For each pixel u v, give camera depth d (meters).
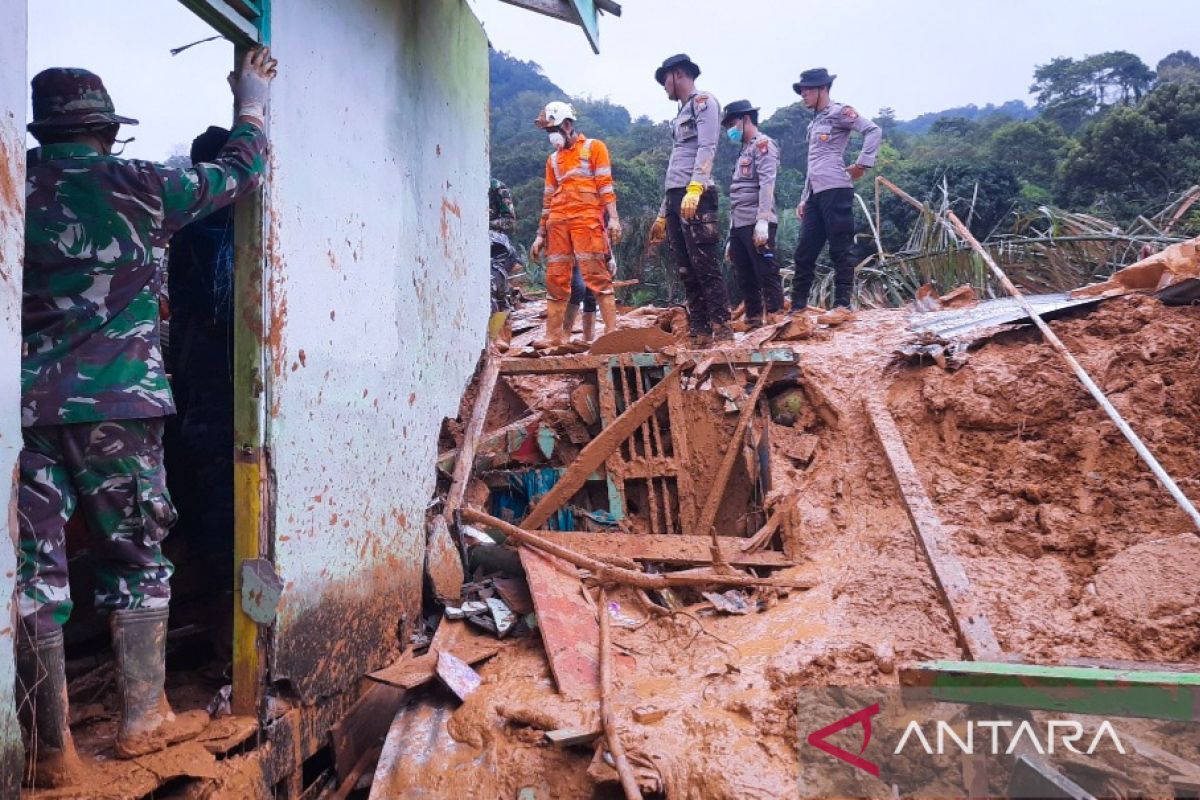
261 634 3.47
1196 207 13.87
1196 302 5.87
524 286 16.17
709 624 4.62
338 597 3.97
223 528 4.37
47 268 2.94
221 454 4.38
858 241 23.94
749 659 4.11
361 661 4.15
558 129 7.09
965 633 3.89
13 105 2.48
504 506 6.08
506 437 6.13
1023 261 10.62
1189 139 24.72
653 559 5.32
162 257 3.19
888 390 5.95
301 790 3.71
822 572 4.92
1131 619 3.95
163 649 3.18
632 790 3.17
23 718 2.79
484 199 6.22
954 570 4.36
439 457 5.65
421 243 5.04
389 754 3.71
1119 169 25.11
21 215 2.52
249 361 3.46
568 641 4.32
